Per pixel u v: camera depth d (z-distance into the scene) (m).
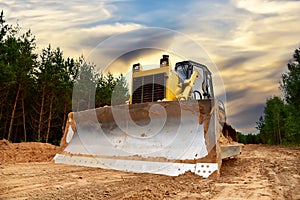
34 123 20.19
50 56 20.09
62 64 20.55
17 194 2.98
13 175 4.11
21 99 19.53
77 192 3.13
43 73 19.30
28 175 4.16
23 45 18.27
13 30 18.30
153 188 3.39
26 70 17.89
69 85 19.75
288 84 23.11
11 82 15.91
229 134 7.35
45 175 4.21
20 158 6.52
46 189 3.27
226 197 3.05
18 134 21.39
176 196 3.05
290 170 5.71
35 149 8.13
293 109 23.81
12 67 16.23
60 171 4.66
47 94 19.91
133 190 3.28
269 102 35.34
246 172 5.29
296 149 16.94
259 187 3.66
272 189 3.56
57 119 21.72
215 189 3.45
